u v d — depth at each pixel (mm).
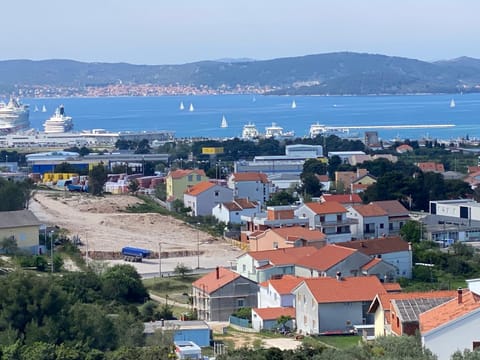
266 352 135250
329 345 168500
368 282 195125
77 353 141750
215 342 175000
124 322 164750
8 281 157250
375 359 111500
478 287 138875
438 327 116938
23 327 153000
